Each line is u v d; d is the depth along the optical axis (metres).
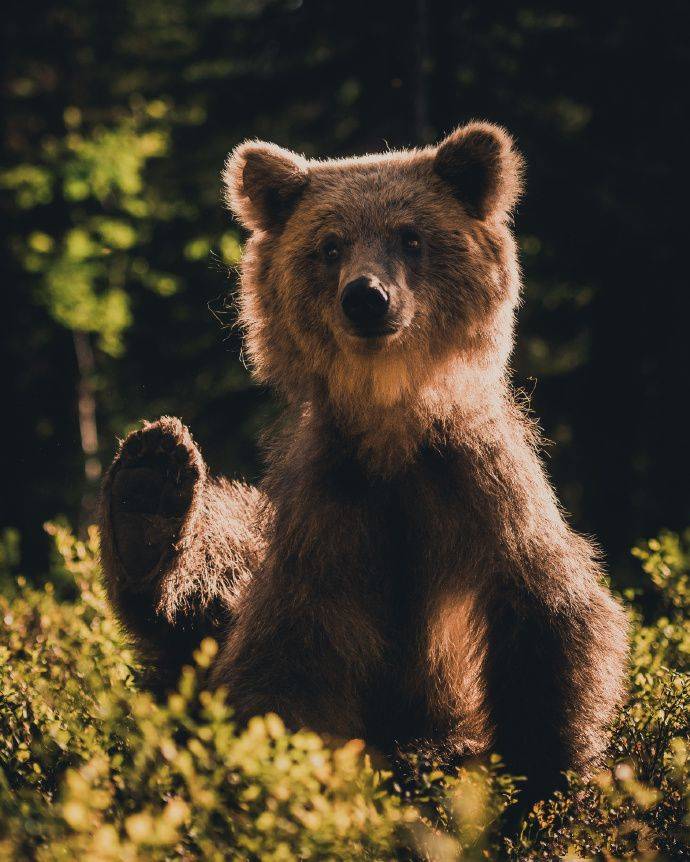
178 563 10.03
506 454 9.60
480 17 26.91
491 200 10.33
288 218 10.69
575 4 26.62
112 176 33.31
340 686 9.55
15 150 33.22
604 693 9.60
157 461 9.66
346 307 9.26
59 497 32.44
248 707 9.08
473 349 9.98
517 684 9.49
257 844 6.36
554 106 27.64
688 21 26.27
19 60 32.91
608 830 8.08
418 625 9.72
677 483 27.08
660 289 27.20
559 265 27.58
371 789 7.20
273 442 10.92
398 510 9.62
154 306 34.19
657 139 26.73
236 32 28.55
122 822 6.80
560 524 9.88
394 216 9.95
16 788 8.17
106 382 33.50
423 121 25.67
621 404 27.73
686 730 9.35
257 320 10.62
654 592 16.97
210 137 29.22
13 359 32.44
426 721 10.12
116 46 33.56
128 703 7.88
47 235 35.16
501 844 8.41
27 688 9.63
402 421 9.46
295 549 9.36
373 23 26.70
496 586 9.48
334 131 27.94
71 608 13.12
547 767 9.35
